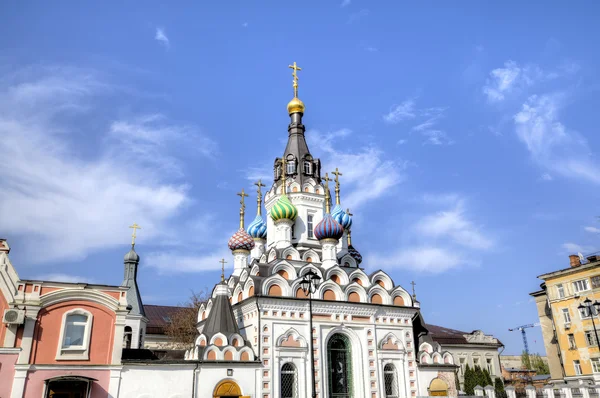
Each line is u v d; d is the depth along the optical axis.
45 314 28.64
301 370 35.66
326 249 43.06
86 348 28.95
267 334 35.41
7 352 27.08
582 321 52.44
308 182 48.47
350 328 38.62
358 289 40.28
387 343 39.75
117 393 28.91
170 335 62.78
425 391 39.78
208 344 33.12
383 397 37.69
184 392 30.72
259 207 51.25
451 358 42.25
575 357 52.53
